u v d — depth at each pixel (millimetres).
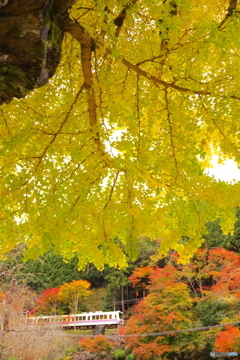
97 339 13969
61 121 2330
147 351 11531
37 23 1296
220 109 2072
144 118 2521
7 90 1457
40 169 2068
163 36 1897
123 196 2291
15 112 2471
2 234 2107
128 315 20156
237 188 2248
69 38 2498
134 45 2352
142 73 2188
